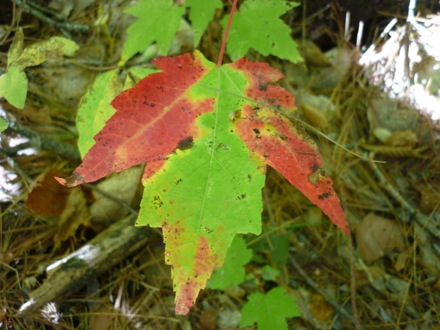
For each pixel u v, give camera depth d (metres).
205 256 0.12
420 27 0.26
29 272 0.20
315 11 0.28
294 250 0.24
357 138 0.27
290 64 0.29
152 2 0.21
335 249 0.24
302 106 0.27
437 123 0.26
